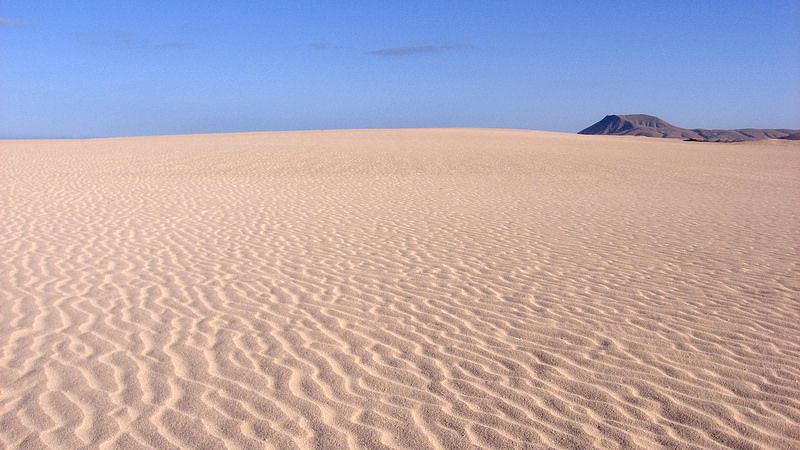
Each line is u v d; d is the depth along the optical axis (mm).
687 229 11438
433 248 9438
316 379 4656
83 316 6004
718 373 4898
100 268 7918
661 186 19406
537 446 3777
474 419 4094
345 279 7559
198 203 13914
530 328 5887
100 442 3699
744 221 12453
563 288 7297
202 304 6461
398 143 36406
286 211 12953
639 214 13258
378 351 5246
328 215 12500
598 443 3826
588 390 4559
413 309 6414
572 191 17484
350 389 4500
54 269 7820
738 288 7371
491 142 38500
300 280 7480
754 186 19906
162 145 35219
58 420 3955
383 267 8195
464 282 7500
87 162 24219
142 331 5609
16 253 8672
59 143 39781
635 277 7848
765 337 5715
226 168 22594
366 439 3811
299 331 5695
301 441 3766
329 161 25406
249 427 3916
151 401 4234
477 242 9953
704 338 5676
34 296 6641
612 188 18469
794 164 30297
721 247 9805
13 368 4746
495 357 5160
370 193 16203
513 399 4395
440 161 26094
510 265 8406
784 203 15508
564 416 4160
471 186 18281
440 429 3953
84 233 10219
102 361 4906
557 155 30375
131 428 3869
